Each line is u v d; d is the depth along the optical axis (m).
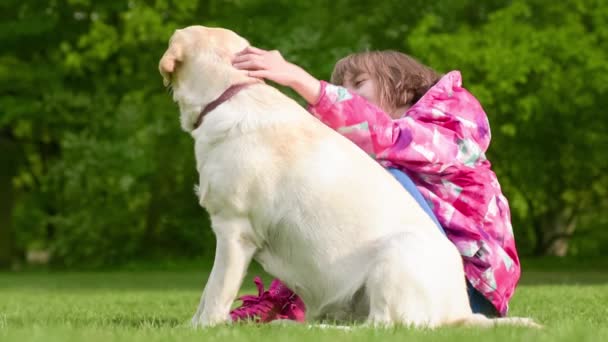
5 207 21.98
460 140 4.48
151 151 21.42
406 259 3.76
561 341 3.15
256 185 3.96
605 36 19.50
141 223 22.12
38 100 22.12
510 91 18.36
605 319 4.81
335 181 3.96
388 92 4.88
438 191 4.44
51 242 22.25
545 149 21.89
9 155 22.12
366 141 4.28
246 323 4.26
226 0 22.12
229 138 3.98
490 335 3.28
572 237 24.80
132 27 20.86
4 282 14.68
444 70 18.70
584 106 20.05
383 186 4.01
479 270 4.34
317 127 4.07
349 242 3.91
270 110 4.04
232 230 4.02
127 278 16.05
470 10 22.45
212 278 4.04
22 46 22.62
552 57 19.11
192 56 4.19
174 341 3.18
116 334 3.43
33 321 4.71
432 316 3.77
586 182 23.19
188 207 22.06
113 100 22.14
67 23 22.70
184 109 4.21
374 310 3.78
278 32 20.36
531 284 12.06
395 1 22.31
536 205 23.55
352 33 20.83
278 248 4.04
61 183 21.80
